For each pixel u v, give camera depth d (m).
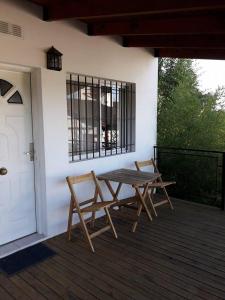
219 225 3.45
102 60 3.53
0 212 2.82
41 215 3.11
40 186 3.05
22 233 3.04
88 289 2.19
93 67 3.42
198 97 5.26
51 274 2.40
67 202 3.24
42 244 2.94
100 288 2.21
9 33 2.53
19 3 2.58
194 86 5.50
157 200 4.47
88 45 3.32
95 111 3.74
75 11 2.51
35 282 2.29
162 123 5.35
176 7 2.08
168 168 4.80
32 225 3.13
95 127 3.76
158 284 2.25
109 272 2.42
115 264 2.55
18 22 2.59
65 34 3.03
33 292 2.17
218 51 3.94
